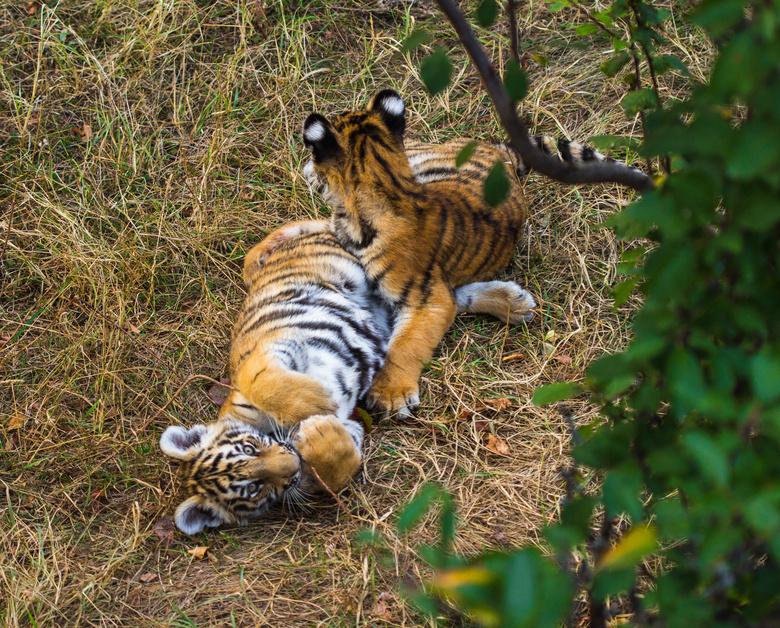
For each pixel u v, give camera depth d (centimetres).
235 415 635
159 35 987
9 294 787
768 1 199
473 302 741
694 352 264
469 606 212
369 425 652
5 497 603
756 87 206
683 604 258
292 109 949
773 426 220
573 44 399
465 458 618
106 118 922
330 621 491
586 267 777
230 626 495
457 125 939
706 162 231
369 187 700
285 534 574
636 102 410
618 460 291
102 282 768
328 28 1041
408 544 537
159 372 714
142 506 596
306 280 721
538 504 566
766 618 280
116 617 508
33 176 869
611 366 270
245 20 1003
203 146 924
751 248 245
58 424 665
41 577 536
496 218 764
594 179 287
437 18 1034
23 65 974
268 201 875
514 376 688
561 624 425
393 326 733
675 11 948
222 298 792
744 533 232
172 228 836
